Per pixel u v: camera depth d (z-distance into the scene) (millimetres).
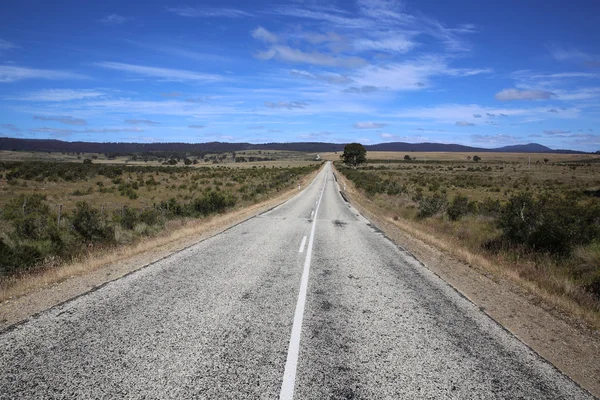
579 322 5141
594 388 3410
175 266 7512
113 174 52812
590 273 7652
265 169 98562
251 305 5281
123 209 17000
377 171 96500
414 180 59844
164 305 5168
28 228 10148
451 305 5594
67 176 44438
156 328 4355
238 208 21922
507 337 4461
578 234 9578
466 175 76812
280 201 27078
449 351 4016
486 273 7789
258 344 4012
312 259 8609
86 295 5543
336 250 9820
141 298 5445
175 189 39469
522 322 5051
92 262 7535
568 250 9359
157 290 5863
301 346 4000
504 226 10805
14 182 35656
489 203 21312
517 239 10359
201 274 6934
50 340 3961
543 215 10055
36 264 7516
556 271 7961
